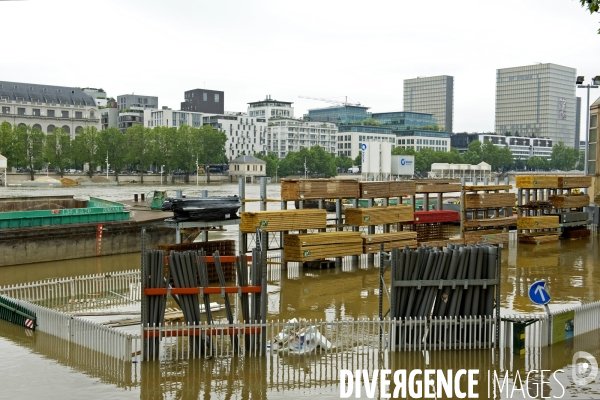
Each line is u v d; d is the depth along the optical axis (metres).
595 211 71.38
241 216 44.75
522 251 57.91
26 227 50.72
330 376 22.73
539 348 25.70
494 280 24.91
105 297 37.03
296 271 47.22
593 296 38.22
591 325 27.92
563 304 35.88
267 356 24.73
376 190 51.28
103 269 48.19
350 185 49.53
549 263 51.09
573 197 65.62
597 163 70.81
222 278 24.06
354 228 64.06
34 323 28.36
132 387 21.53
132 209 73.12
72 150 196.25
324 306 35.97
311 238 45.97
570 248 60.03
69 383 21.84
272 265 48.84
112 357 24.47
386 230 54.16
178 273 23.83
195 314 24.11
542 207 63.88
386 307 35.81
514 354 24.84
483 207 58.41
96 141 199.38
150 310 23.78
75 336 26.33
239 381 22.14
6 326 29.17
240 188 49.03
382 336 25.70
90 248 54.16
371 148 129.75
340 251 47.78
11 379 22.23
